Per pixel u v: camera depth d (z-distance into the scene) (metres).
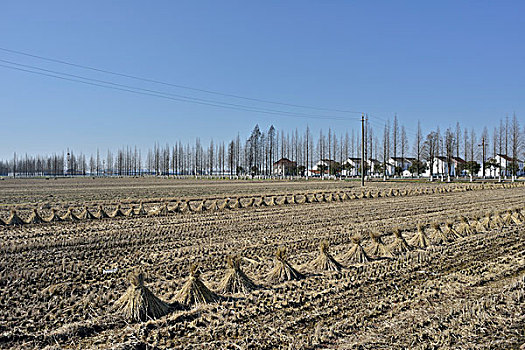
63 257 11.76
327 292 8.56
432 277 9.83
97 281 9.52
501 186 49.19
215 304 7.81
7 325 6.79
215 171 119.56
